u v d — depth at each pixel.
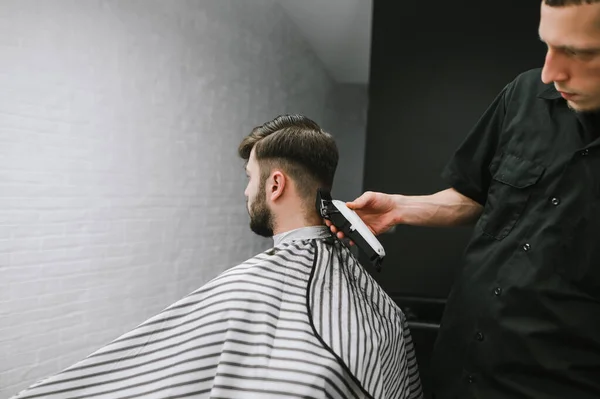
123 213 2.06
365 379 0.68
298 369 0.65
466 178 1.01
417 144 1.68
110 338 2.03
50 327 1.80
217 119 2.58
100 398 0.68
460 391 0.90
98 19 1.88
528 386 0.80
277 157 0.86
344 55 3.59
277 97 3.16
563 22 0.60
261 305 0.71
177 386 0.68
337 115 4.19
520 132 0.87
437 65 1.65
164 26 2.19
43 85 1.71
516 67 1.57
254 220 0.90
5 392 1.66
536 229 0.80
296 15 3.08
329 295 0.76
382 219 1.04
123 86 2.01
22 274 1.69
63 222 1.82
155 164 2.20
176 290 2.36
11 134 1.62
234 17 2.65
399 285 1.66
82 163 1.86
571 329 0.75
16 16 1.61
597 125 0.74
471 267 0.91
